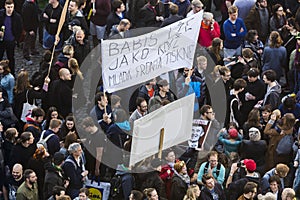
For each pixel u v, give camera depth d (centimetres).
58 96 2695
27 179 2331
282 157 2520
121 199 2386
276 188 2336
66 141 2425
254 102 2698
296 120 2633
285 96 2853
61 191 2250
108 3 3175
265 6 3177
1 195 2458
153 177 2330
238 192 2347
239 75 2830
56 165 2347
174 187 2334
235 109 2672
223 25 3034
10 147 2472
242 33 3020
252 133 2486
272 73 2706
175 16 2952
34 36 3300
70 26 3020
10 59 3148
